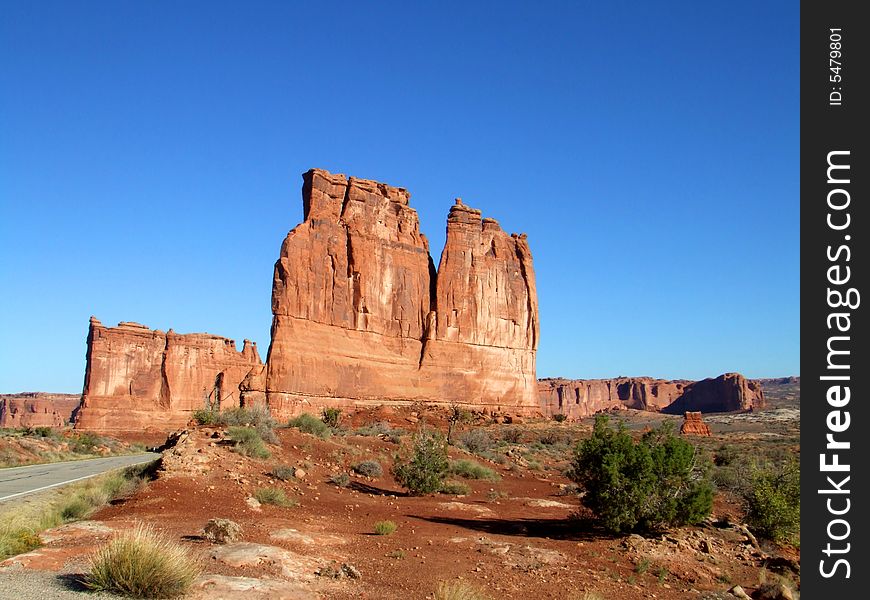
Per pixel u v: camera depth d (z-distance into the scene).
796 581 14.88
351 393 78.56
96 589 9.48
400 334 86.75
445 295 90.94
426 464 27.58
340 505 21.95
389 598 10.99
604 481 18.42
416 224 92.75
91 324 113.69
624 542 17.19
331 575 11.90
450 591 11.06
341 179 84.88
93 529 14.00
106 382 112.19
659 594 13.32
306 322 76.19
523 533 18.86
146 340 117.75
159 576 9.60
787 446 62.88
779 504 19.16
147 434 104.19
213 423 35.94
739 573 15.41
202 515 16.70
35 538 12.56
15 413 175.62
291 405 72.06
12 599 8.76
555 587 13.00
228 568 11.45
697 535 18.08
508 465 41.50
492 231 98.62
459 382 89.00
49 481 24.77
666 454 18.84
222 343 127.19
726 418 166.12
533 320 99.31
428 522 20.09
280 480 23.91
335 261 81.06
